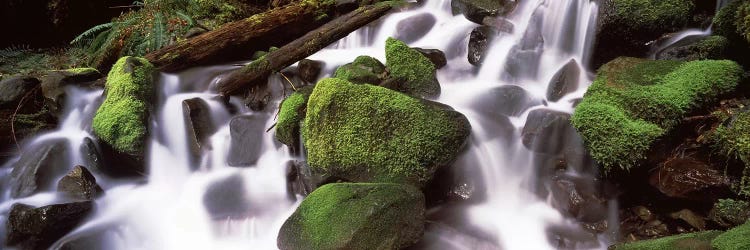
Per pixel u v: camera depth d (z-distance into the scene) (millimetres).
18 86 5062
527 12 5277
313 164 4051
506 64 5008
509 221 3928
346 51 6051
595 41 4648
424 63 4828
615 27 4492
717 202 3422
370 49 6066
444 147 3852
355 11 6039
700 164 3514
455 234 3768
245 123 4691
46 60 6566
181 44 5551
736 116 3445
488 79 5117
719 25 4328
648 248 3211
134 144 4453
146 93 4883
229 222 4105
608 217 3797
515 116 4484
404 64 4758
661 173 3584
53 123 5066
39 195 4254
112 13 7660
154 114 4883
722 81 3801
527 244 3752
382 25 6246
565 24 4906
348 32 5844
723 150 3420
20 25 7113
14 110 4996
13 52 6660
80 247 3857
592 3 4676
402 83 4691
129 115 4562
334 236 3340
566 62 4828
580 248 3670
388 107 3975
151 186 4551
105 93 5020
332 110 4035
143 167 4527
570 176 3893
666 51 4336
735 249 2838
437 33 5895
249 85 5172
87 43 7184
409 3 6578
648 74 4023
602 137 3635
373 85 4266
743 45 4191
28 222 3785
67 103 5066
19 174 4398
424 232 3646
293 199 4219
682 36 4492
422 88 4703
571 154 3900
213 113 4930
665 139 3600
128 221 4180
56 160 4492
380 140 3918
